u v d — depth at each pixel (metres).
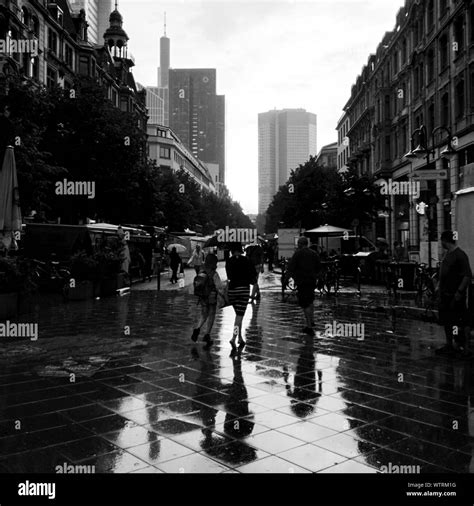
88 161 28.03
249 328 10.95
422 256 26.09
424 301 15.06
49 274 18.53
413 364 7.50
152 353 8.22
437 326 11.21
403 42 41.03
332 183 34.81
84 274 17.23
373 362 7.62
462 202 9.70
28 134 20.89
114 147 28.42
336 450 4.28
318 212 41.53
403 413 5.26
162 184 50.19
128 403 5.55
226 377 6.69
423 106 35.19
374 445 4.39
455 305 8.05
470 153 27.31
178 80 188.75
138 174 33.31
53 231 19.38
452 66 29.55
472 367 7.32
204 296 8.91
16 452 4.23
